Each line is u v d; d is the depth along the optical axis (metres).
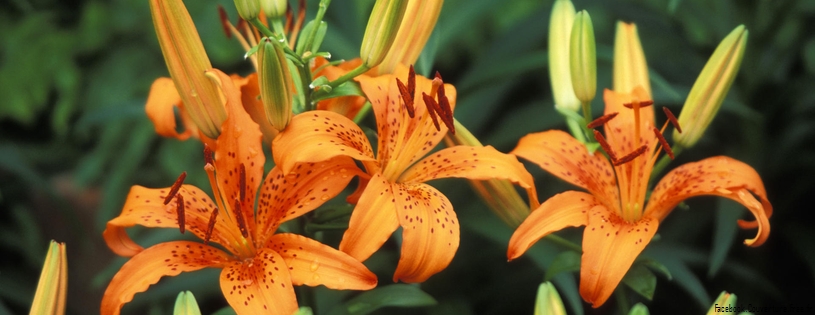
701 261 1.25
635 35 1.12
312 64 1.05
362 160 0.99
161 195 1.03
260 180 1.02
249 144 1.02
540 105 1.31
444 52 1.57
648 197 1.10
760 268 1.34
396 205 0.98
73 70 1.84
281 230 1.06
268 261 0.98
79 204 1.85
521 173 1.02
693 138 1.07
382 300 1.03
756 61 1.34
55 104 2.03
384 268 1.26
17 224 1.70
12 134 2.06
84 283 1.77
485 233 1.20
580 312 1.13
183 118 1.11
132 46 1.82
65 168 1.96
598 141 1.04
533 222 1.02
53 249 0.98
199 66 1.01
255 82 1.05
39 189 1.79
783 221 1.35
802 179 1.33
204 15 1.60
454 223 0.99
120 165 1.57
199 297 1.39
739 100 1.33
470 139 1.04
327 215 1.04
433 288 1.32
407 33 1.07
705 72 1.05
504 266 1.35
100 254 1.79
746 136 1.34
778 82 1.35
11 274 1.46
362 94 1.04
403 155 1.03
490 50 1.33
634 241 1.01
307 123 0.99
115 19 1.82
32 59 1.83
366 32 1.01
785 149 1.33
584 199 1.04
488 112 1.34
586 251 1.01
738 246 1.35
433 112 1.00
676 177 1.07
